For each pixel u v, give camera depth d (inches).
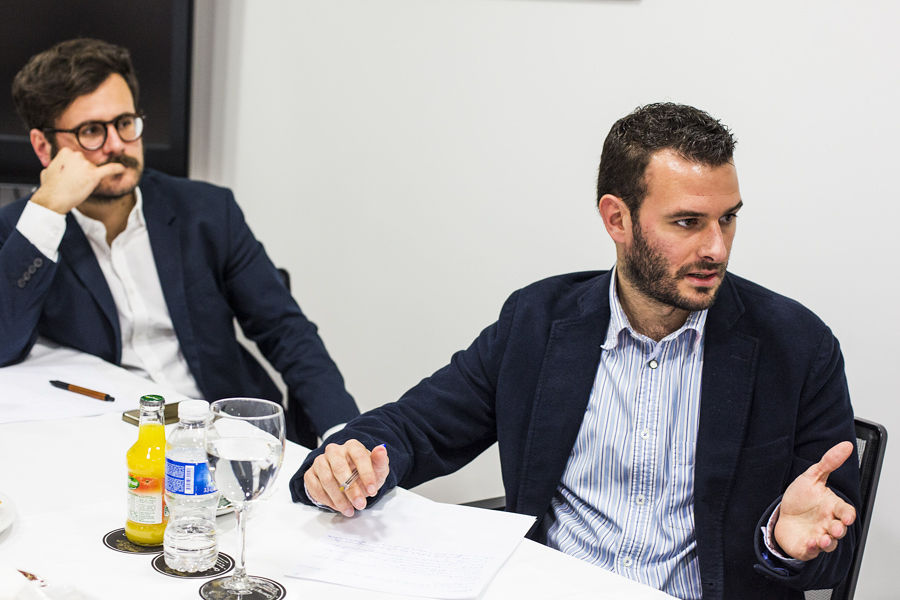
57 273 78.4
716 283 51.8
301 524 46.4
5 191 116.3
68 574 39.4
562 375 57.0
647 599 40.4
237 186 125.5
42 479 50.5
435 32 109.9
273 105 122.9
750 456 53.1
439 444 58.8
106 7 111.3
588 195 100.4
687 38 93.3
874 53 83.4
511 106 105.3
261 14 121.3
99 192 77.5
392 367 118.2
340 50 117.2
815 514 45.5
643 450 54.7
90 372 72.9
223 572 40.5
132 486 42.5
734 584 52.4
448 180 110.8
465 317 111.2
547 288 60.2
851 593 51.4
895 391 84.8
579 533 55.4
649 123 52.8
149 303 82.5
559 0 100.7
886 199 83.7
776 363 53.8
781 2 87.7
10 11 106.7
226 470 37.3
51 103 76.7
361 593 39.4
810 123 87.3
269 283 85.9
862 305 86.0
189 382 83.4
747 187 91.7
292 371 83.0
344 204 119.5
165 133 116.8
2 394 65.4
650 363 55.5
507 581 41.5
